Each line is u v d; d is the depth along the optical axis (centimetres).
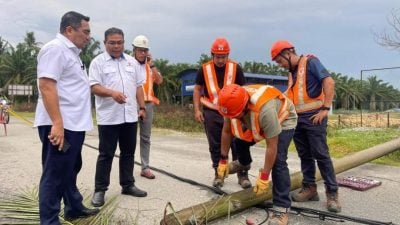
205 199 490
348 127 1372
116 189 533
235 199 412
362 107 1569
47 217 349
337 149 861
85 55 4341
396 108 1508
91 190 529
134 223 396
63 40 353
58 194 356
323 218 419
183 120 1549
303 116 454
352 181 574
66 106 354
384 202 488
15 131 1314
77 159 390
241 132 402
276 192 402
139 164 702
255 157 811
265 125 362
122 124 477
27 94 3819
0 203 442
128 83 479
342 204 478
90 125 371
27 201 452
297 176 493
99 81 463
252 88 378
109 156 465
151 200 484
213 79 513
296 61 462
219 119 511
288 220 417
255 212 441
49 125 350
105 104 464
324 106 441
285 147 403
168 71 4725
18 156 775
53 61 337
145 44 564
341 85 5397
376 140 925
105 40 474
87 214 408
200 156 826
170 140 1150
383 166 719
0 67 5216
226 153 440
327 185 448
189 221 369
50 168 347
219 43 496
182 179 585
